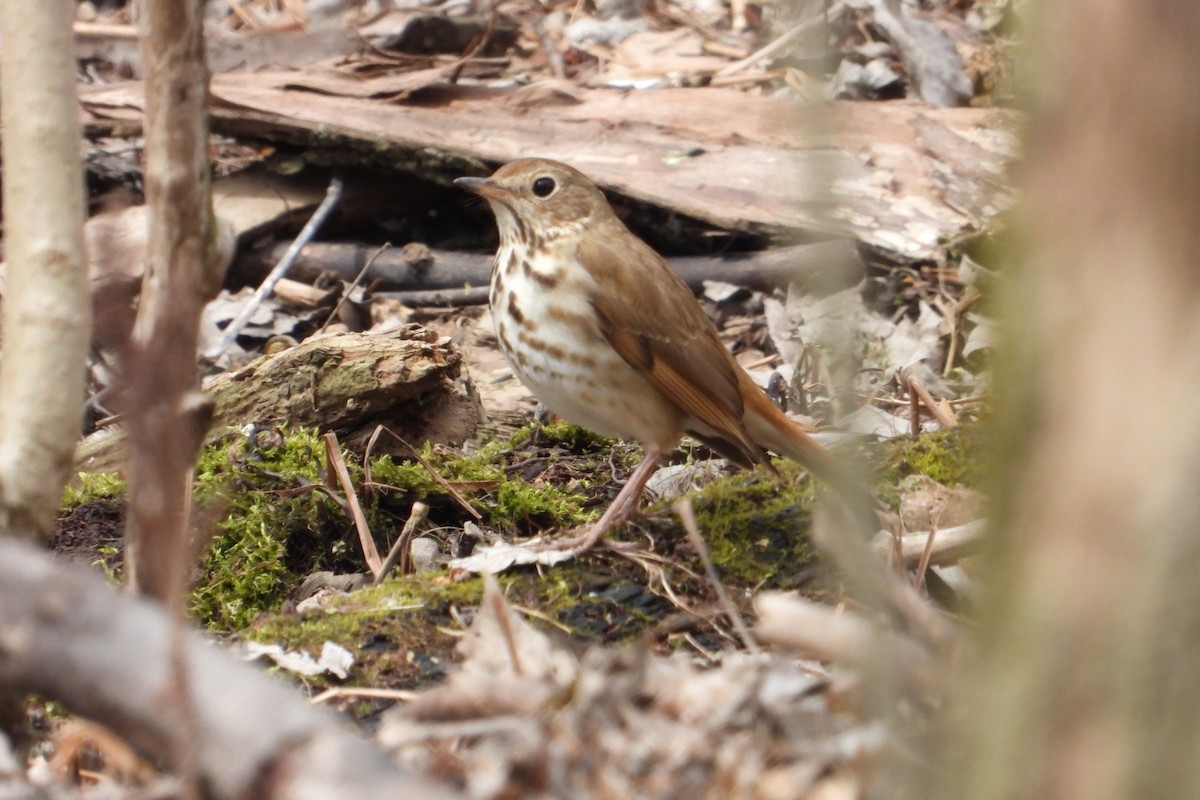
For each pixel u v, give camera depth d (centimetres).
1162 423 316
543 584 813
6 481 596
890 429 1070
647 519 881
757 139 1628
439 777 542
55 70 594
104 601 423
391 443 1134
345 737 395
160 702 406
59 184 598
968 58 1770
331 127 1586
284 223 1605
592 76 1888
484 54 1959
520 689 592
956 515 863
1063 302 327
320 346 1103
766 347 1443
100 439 1059
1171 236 312
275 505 991
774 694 577
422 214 1695
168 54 554
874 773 498
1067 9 319
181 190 562
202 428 570
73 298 604
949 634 500
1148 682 323
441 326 1494
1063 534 332
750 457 957
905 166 1535
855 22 1862
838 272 455
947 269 1422
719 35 2014
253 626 805
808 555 833
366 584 941
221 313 1469
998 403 350
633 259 945
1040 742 339
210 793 397
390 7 2017
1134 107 311
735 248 1589
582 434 1231
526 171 944
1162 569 319
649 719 545
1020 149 340
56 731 706
